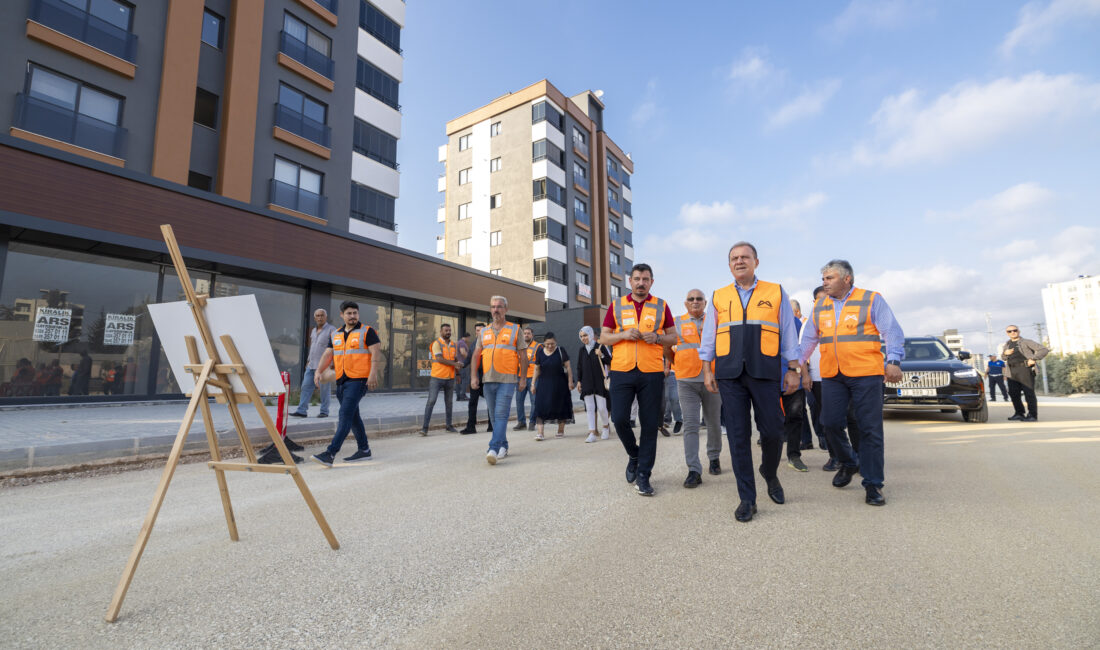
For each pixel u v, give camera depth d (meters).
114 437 6.31
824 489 4.26
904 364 9.30
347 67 20.30
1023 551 2.70
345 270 16.25
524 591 2.34
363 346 5.90
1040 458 5.37
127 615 2.15
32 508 4.00
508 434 8.93
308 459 6.18
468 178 38.12
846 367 4.02
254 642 1.91
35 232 10.45
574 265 36.28
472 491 4.32
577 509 3.71
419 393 19.22
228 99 16.30
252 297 2.69
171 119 14.76
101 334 11.84
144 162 14.39
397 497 4.14
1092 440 6.59
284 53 17.94
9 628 2.04
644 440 4.18
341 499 4.11
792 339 3.66
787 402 5.32
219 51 16.59
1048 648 1.76
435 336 20.80
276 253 14.37
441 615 2.11
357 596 2.31
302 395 9.24
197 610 2.19
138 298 12.45
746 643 1.84
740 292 3.72
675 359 4.79
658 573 2.51
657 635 1.91
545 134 34.72
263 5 17.41
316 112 19.16
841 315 4.13
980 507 3.56
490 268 35.88
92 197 10.95
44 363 11.06
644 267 4.30
